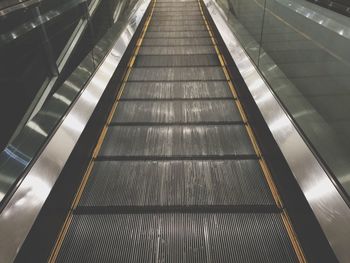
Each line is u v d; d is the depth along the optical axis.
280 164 2.32
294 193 2.03
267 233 1.88
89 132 2.80
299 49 3.29
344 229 1.53
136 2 7.90
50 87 3.08
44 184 1.88
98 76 3.57
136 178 2.38
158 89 4.08
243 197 2.18
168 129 3.09
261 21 4.03
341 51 2.58
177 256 1.76
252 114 3.20
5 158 1.86
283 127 2.47
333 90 2.63
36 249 1.69
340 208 1.62
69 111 2.65
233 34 5.21
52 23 3.76
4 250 1.46
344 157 2.00
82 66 3.41
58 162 2.11
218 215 2.01
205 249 1.79
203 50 5.61
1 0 2.12
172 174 2.41
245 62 4.05
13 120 2.68
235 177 2.38
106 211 2.07
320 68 2.87
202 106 3.57
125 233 1.89
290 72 3.25
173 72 4.64
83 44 4.14
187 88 4.09
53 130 2.32
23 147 2.01
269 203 2.12
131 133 3.03
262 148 2.73
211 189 2.26
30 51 3.02
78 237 1.86
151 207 2.10
